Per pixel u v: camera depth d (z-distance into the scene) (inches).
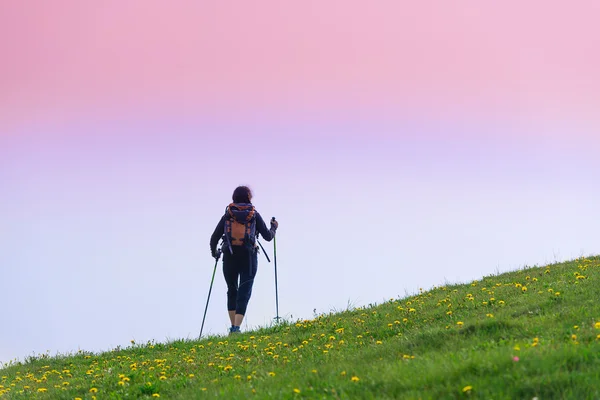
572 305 626.8
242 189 922.7
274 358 632.4
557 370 411.5
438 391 406.6
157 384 580.4
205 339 861.2
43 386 683.4
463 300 781.9
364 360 553.3
